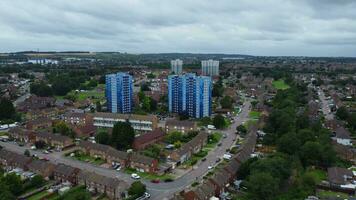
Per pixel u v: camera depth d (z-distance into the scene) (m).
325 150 186.00
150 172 176.62
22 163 178.50
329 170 171.12
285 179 158.25
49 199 146.00
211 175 170.75
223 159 198.00
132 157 184.00
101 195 150.75
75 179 163.38
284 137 197.62
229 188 158.12
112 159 191.00
